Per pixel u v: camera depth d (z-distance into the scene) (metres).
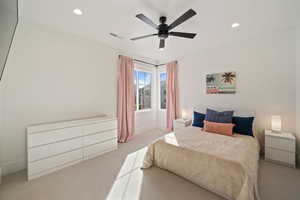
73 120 2.63
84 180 1.86
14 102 2.04
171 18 2.01
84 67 2.84
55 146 2.09
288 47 2.38
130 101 3.67
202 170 1.62
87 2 1.68
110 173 2.02
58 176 1.95
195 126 3.13
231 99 3.03
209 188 1.58
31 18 2.05
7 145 1.99
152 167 2.18
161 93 4.68
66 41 2.56
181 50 3.46
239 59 2.90
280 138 2.19
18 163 2.07
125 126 3.51
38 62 2.24
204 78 3.47
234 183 1.40
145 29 2.41
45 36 2.31
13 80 2.02
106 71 3.25
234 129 2.59
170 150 1.96
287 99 2.42
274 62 2.52
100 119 2.75
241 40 2.85
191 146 1.94
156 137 3.77
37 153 1.92
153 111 4.66
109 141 2.81
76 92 2.73
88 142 2.48
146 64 4.34
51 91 2.39
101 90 3.16
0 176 1.77
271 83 2.56
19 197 1.54
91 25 2.26
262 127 2.66
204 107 3.49
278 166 2.14
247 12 1.88
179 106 4.06
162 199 1.50
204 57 3.46
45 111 2.33
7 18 1.26
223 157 1.59
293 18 2.04
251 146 1.98
